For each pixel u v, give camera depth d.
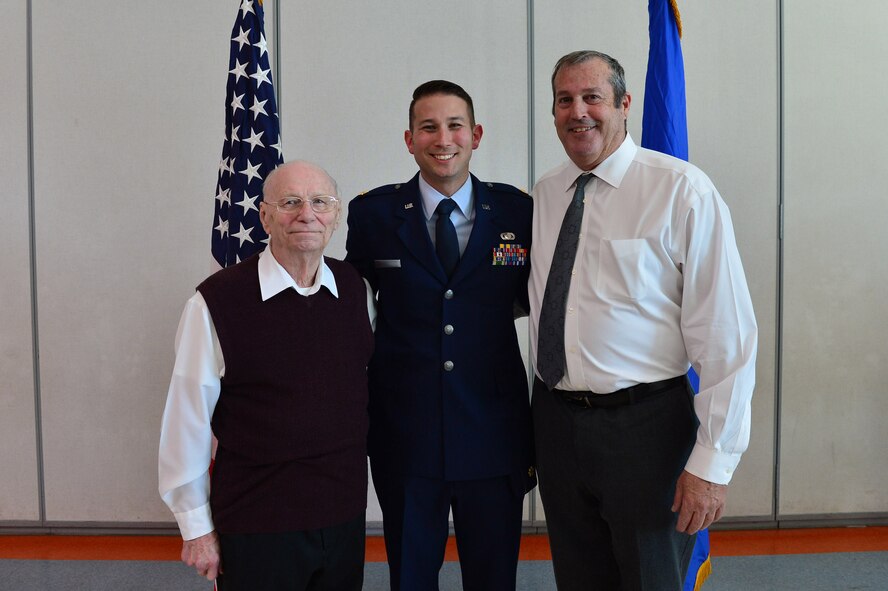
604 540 1.92
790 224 3.41
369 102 3.39
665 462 1.77
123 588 2.90
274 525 1.62
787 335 3.43
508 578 2.04
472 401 1.95
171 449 1.65
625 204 1.81
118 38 3.37
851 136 3.39
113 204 3.40
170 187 3.39
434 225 2.04
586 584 1.94
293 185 1.65
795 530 3.47
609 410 1.79
